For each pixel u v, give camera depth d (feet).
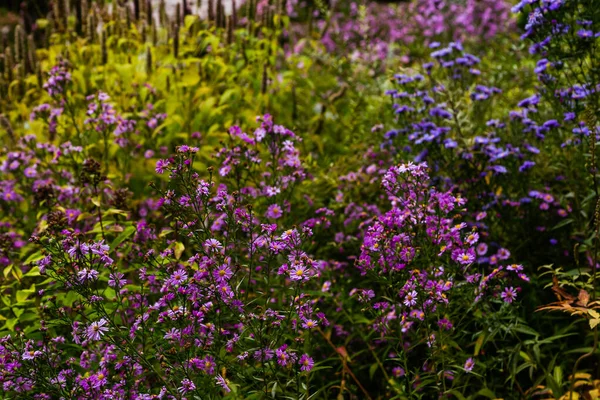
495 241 13.41
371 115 19.39
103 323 8.89
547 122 13.50
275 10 21.17
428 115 15.80
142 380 9.65
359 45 29.58
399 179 10.19
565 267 12.50
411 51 27.81
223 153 12.70
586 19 13.41
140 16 21.20
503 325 10.17
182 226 10.87
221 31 20.71
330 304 12.82
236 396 9.64
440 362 10.02
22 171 15.71
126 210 12.92
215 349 9.30
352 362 11.94
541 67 13.75
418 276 9.68
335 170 16.42
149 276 10.81
